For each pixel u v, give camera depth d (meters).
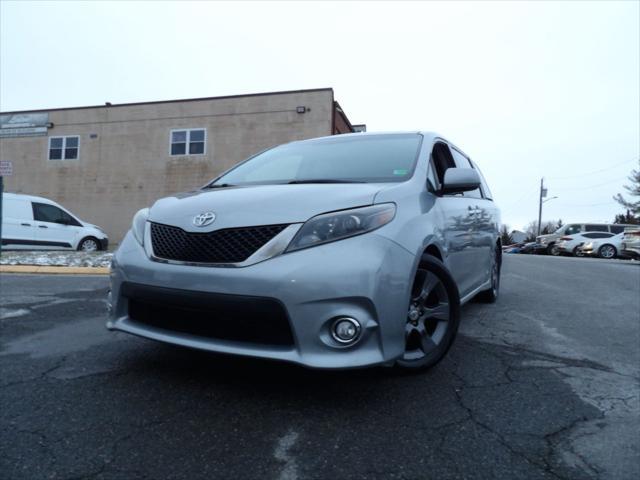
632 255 15.39
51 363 2.90
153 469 1.78
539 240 26.36
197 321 2.35
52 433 2.03
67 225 11.24
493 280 5.19
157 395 2.43
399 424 2.18
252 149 20.16
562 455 1.94
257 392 2.49
